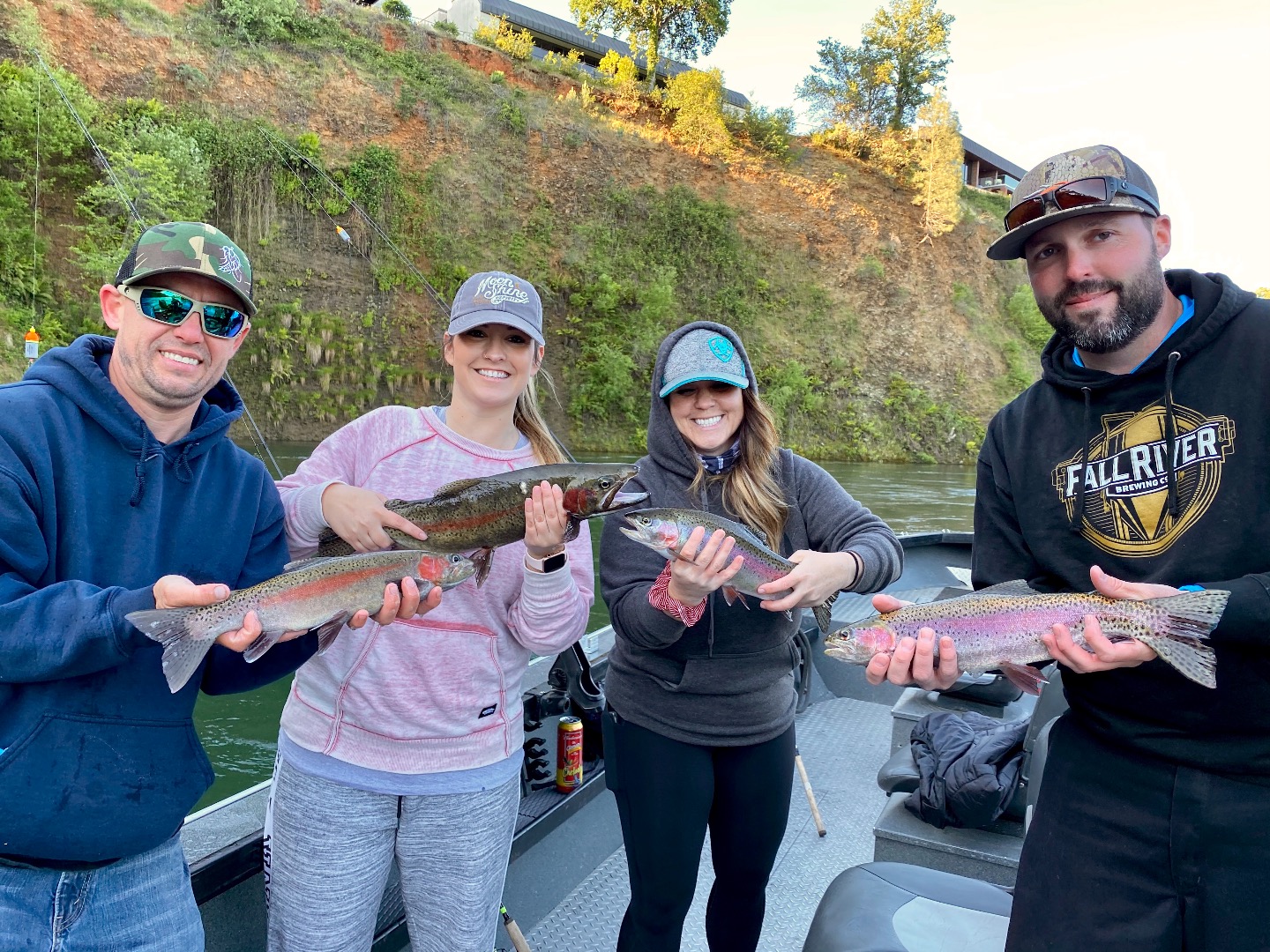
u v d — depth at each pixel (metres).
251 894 2.77
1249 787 1.83
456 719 2.41
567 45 62.41
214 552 2.11
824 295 51.06
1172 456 1.96
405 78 42.78
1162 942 1.87
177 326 1.94
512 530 2.56
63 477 1.87
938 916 2.37
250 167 34.69
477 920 2.44
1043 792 2.18
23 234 28.14
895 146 58.03
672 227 48.19
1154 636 1.84
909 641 2.23
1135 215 1.97
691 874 2.64
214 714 7.58
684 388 2.84
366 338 36.31
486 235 42.06
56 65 31.17
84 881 1.86
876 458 46.84
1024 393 2.39
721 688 2.61
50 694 1.82
